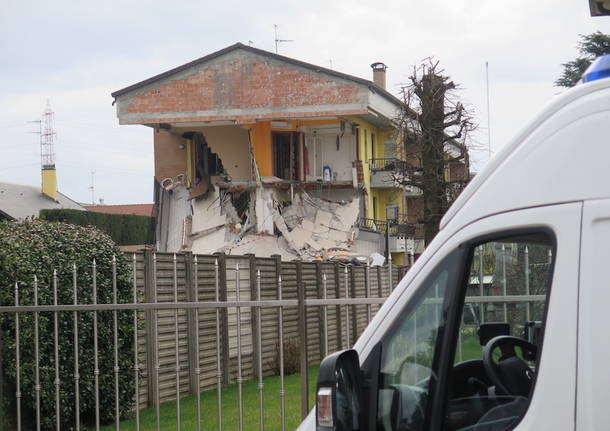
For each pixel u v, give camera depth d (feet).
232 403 37.78
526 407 10.66
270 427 33.01
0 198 189.57
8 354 31.65
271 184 154.71
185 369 41.45
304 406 24.67
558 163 10.59
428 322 11.62
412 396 11.66
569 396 10.14
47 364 32.48
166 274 41.63
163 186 167.84
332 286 56.85
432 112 75.72
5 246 32.35
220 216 158.30
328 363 11.24
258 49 159.74
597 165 10.31
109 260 35.99
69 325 33.55
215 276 43.39
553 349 10.32
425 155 75.56
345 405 11.36
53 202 206.59
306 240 152.66
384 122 168.45
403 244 160.76
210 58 161.38
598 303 10.08
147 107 163.32
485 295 11.88
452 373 11.49
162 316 40.29
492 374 11.74
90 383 33.99
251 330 45.55
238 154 164.96
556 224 10.47
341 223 154.20
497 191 11.13
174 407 37.86
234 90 160.66
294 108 158.51
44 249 33.45
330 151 163.12
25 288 32.04
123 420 35.78
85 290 34.35
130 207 277.23
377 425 11.80
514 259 11.35
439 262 11.59
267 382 41.47
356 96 156.46
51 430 32.99
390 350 11.88
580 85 10.68
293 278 54.13
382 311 12.04
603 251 10.12
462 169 76.59
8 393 31.76
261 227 153.28
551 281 10.47
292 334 48.24
